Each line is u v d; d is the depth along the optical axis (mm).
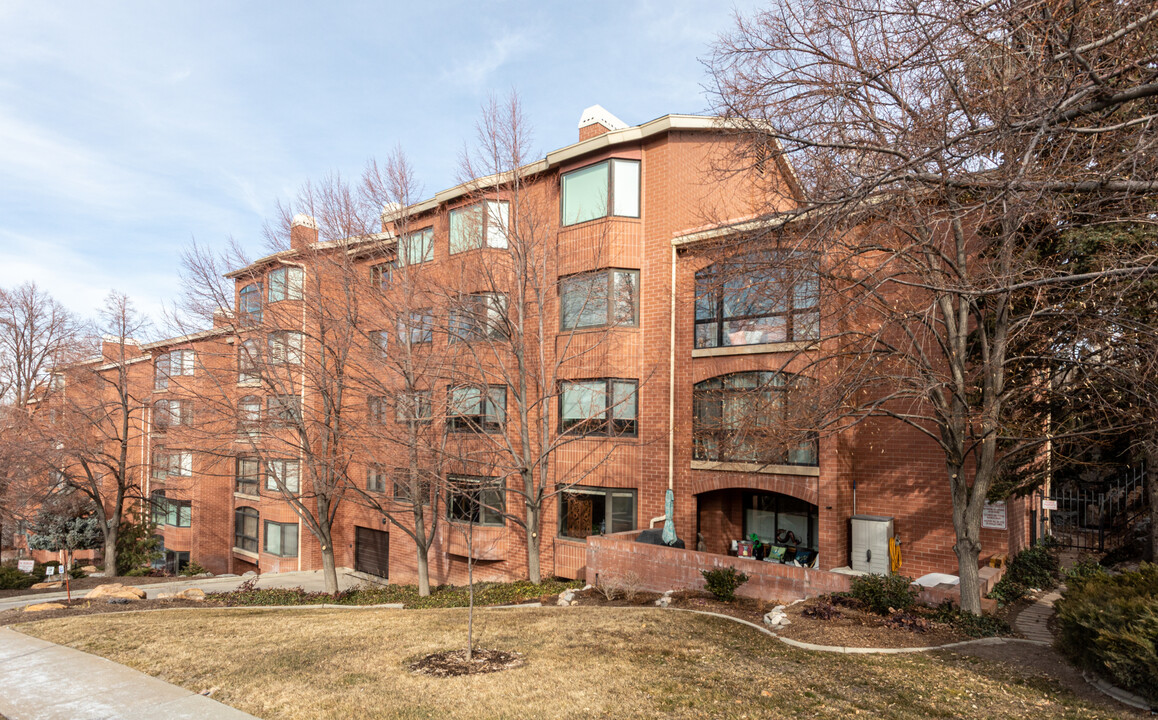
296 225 21922
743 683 8836
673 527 17750
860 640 11164
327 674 9656
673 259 19750
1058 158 8516
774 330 17469
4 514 31875
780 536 19141
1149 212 8648
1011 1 7410
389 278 22656
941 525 15562
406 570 25391
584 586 18922
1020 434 13156
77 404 31172
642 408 19922
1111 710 7711
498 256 20547
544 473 19984
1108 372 10531
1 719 8297
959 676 9117
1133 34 7273
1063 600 9602
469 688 8766
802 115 10172
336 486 22547
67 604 18984
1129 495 21734
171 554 32812
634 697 8305
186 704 8672
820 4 9867
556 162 21484
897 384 13055
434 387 20844
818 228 9336
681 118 19422
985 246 12211
